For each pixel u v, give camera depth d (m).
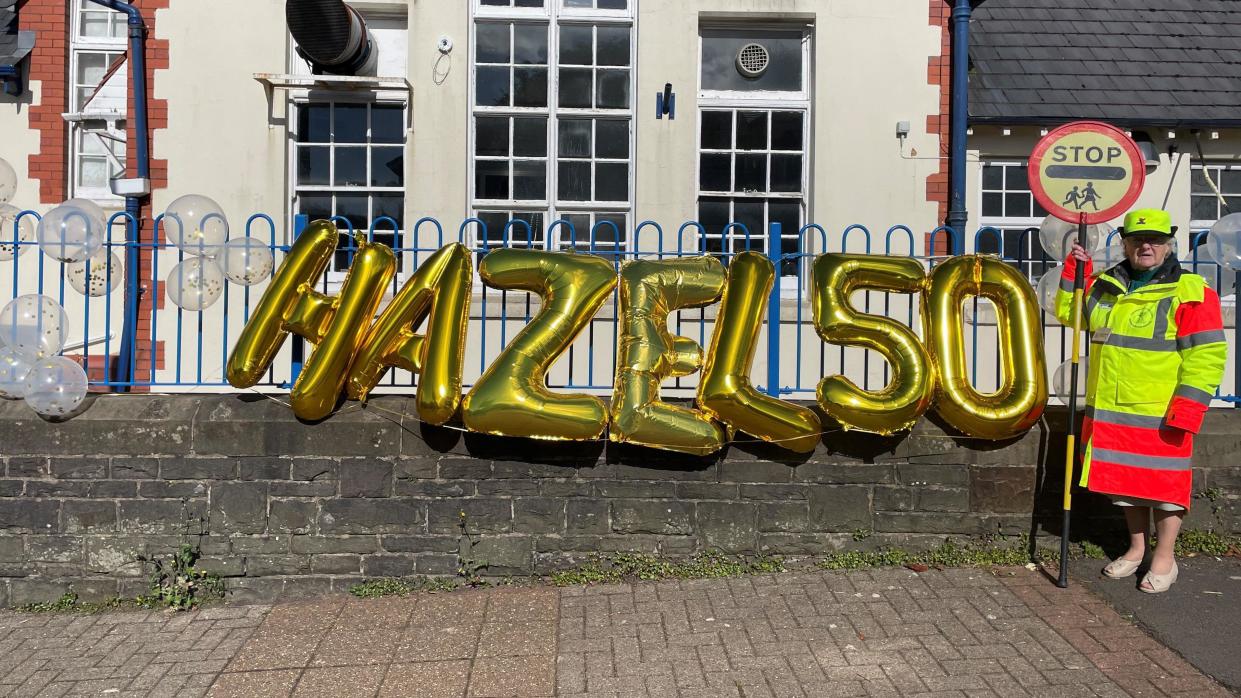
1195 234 8.69
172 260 7.82
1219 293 5.82
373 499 5.49
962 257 5.58
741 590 5.26
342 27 7.32
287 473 5.48
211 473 5.47
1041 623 4.73
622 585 5.41
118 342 7.98
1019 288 5.51
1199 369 4.75
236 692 4.31
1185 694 4.03
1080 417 5.60
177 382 5.63
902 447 5.58
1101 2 9.29
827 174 8.05
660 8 8.05
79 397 5.39
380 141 8.15
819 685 4.18
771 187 8.27
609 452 5.52
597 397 5.40
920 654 4.45
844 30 8.08
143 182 7.73
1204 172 8.38
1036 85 8.48
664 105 8.01
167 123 7.89
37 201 8.46
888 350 5.45
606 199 8.21
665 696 4.13
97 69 8.70
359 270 5.43
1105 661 4.33
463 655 4.61
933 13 8.09
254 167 7.91
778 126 8.29
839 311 5.50
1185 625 4.62
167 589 5.41
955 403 5.42
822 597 5.12
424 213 7.96
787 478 5.56
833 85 8.07
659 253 5.64
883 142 8.09
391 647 4.73
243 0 7.91
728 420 5.40
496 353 7.65
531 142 8.20
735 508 5.55
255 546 5.47
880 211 8.07
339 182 8.13
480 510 5.51
